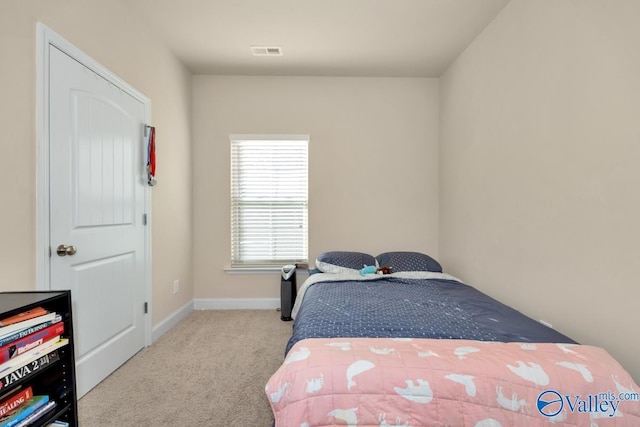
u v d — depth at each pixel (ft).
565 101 5.49
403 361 3.64
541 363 3.63
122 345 7.10
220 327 9.38
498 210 7.59
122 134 7.09
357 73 10.99
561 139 5.59
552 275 5.82
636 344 4.30
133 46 7.55
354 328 4.93
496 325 5.13
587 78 5.03
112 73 6.72
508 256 7.18
